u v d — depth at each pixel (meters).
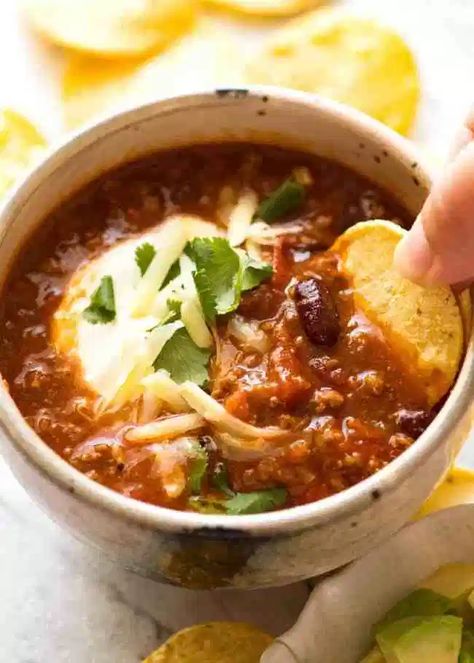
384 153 0.41
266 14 0.52
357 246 0.40
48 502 0.37
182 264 0.41
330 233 0.42
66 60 0.51
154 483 0.38
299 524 0.36
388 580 0.41
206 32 0.52
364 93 0.49
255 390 0.38
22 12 0.52
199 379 0.39
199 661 0.40
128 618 0.42
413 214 0.41
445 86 0.51
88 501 0.36
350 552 0.38
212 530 0.35
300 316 0.39
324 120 0.41
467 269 0.37
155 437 0.38
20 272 0.41
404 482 0.36
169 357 0.39
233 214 0.42
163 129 0.42
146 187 0.42
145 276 0.40
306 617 0.40
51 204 0.41
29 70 0.51
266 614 0.42
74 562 0.43
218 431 0.38
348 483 0.38
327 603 0.40
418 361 0.38
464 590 0.41
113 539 0.37
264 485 0.38
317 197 0.42
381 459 0.38
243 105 0.42
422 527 0.41
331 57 0.50
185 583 0.39
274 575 0.38
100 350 0.40
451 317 0.38
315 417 0.38
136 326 0.40
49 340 0.40
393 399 0.39
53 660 0.42
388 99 0.49
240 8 0.52
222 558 0.36
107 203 0.42
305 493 0.38
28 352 0.40
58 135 0.49
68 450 0.38
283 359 0.39
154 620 0.42
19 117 0.49
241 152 0.43
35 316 0.41
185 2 0.52
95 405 0.39
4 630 0.42
